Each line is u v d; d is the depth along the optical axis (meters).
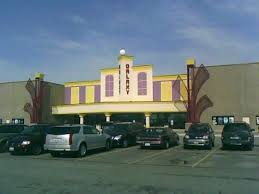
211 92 44.00
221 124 43.09
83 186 10.39
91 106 52.38
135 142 26.66
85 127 20.50
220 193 9.41
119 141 24.61
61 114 56.88
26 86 58.19
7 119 59.44
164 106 49.88
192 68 45.41
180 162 16.72
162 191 9.65
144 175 12.62
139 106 50.38
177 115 50.56
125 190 9.78
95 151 22.48
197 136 23.50
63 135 19.09
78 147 19.28
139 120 52.78
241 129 23.95
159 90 53.84
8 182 11.12
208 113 43.97
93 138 20.84
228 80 43.25
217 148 24.39
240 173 13.13
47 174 12.91
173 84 53.06
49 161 17.55
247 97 42.12
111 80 55.81
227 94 43.16
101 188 10.07
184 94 52.12
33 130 21.88
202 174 12.88
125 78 53.28
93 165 15.78
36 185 10.57
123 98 53.00
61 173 13.15
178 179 11.70
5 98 59.97
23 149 20.69
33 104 56.69
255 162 16.64
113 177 12.13
